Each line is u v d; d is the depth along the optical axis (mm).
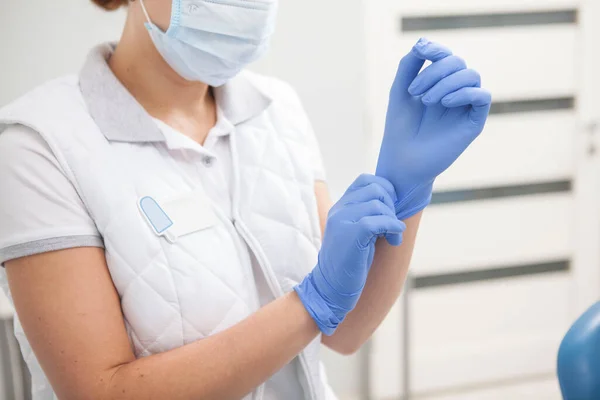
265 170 997
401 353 2795
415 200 928
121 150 889
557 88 2785
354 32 2459
